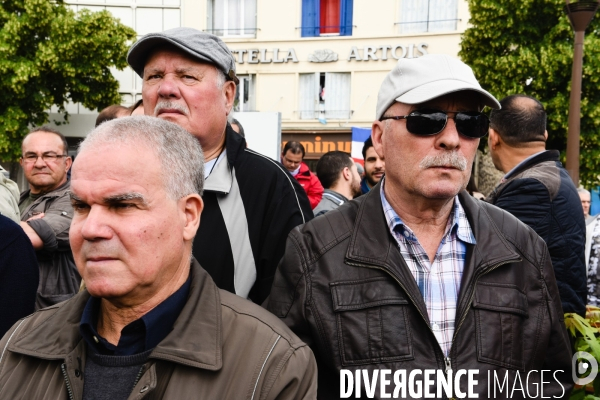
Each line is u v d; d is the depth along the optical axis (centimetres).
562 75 1263
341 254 181
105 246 129
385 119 187
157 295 140
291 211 223
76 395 131
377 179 429
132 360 134
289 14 1638
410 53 1573
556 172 255
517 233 190
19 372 138
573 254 242
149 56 210
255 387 134
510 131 278
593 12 643
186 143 143
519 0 1259
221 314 143
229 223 213
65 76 1457
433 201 181
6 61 1377
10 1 1418
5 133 1417
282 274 187
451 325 177
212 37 210
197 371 132
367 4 1600
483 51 1342
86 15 1467
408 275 175
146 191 131
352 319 172
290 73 1644
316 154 1634
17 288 207
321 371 178
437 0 1566
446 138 175
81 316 143
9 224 212
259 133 873
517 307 177
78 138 1670
